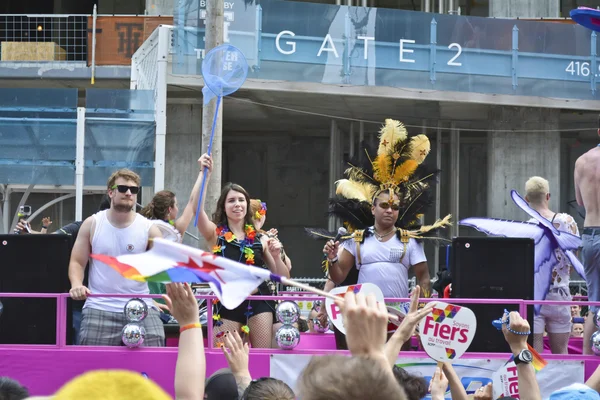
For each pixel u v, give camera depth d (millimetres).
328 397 2883
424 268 9984
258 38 23797
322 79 24328
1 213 24703
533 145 28078
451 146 31359
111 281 9102
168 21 28766
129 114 21984
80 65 29688
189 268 4242
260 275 4184
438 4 31984
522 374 6066
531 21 25203
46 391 9047
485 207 35938
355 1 33844
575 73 25406
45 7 37812
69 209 32188
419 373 8562
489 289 9484
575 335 12531
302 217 38125
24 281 9359
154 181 21859
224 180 38250
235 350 6332
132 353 8992
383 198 9883
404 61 24703
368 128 32469
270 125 35094
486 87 25062
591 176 10305
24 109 21469
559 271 10500
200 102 27812
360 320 3742
